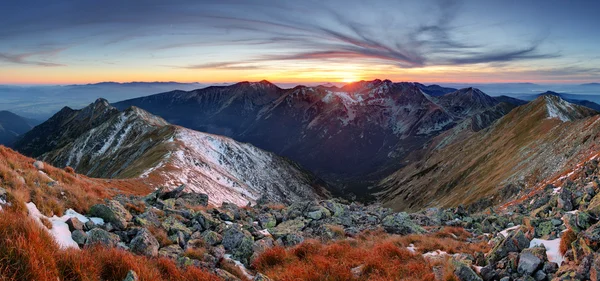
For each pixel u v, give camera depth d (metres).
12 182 13.41
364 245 19.64
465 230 24.92
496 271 12.98
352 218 29.03
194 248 15.05
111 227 14.32
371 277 13.47
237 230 17.56
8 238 7.77
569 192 21.59
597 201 17.52
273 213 28.59
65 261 8.42
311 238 20.94
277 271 14.21
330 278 13.04
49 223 11.56
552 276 11.78
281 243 19.73
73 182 19.83
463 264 13.04
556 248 14.00
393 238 20.75
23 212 11.05
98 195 19.88
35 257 7.63
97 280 8.64
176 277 10.66
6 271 7.09
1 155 16.81
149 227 15.73
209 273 11.70
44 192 14.51
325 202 31.53
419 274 13.69
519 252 14.35
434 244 19.05
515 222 23.89
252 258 15.58
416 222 29.81
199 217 20.33
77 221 12.89
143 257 11.43
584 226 13.27
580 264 10.79
